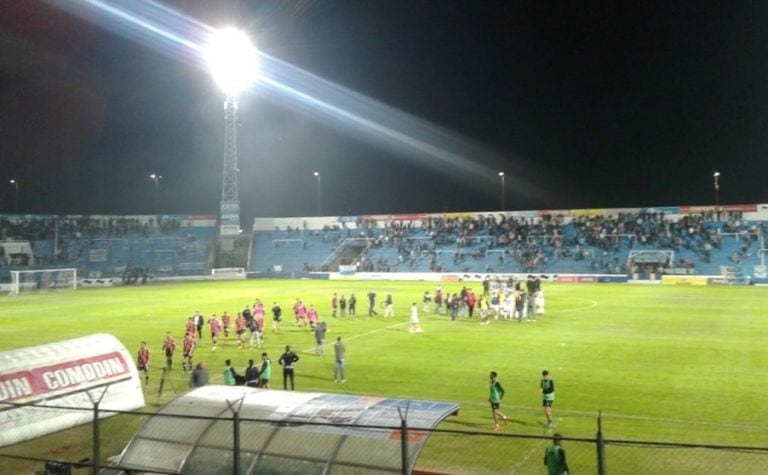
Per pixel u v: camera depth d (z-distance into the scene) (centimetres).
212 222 9912
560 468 1434
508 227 8888
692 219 8094
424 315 4666
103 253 8962
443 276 8006
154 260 9231
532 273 7900
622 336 3603
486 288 5175
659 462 1689
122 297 6284
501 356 3102
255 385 2300
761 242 7494
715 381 2544
